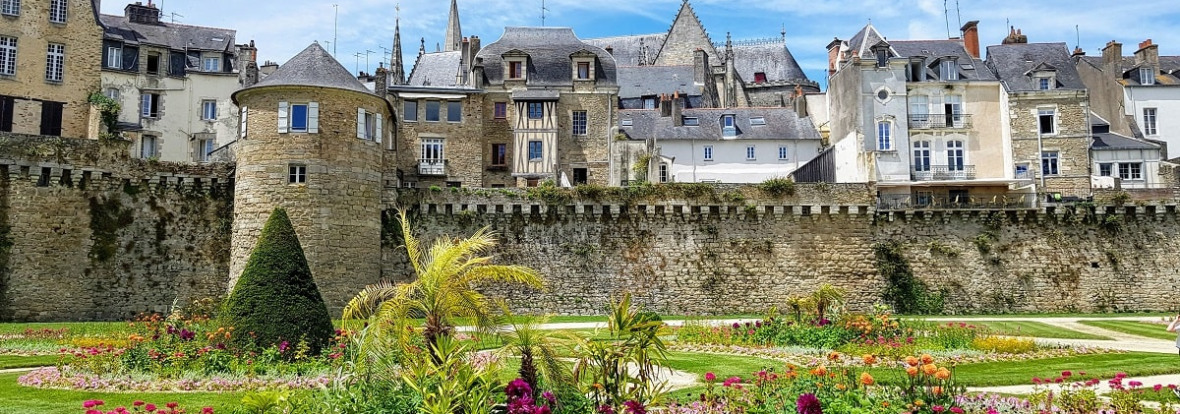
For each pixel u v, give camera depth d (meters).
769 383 13.22
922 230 37.28
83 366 16.69
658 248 36.28
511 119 48.56
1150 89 50.78
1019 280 36.94
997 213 37.44
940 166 46.34
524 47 51.09
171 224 33.97
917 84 47.00
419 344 12.62
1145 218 37.66
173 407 11.04
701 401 12.35
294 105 31.86
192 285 33.62
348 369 14.16
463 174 47.00
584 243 36.03
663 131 49.03
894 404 10.98
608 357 10.96
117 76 45.84
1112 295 36.91
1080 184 45.53
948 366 15.54
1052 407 12.12
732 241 36.59
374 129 33.50
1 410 12.59
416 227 34.97
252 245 31.05
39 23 41.53
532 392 10.40
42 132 40.91
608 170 48.56
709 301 35.94
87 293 32.28
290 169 31.44
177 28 49.56
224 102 48.00
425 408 9.80
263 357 16.72
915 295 36.50
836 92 49.38
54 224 32.19
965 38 52.41
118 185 33.53
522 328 11.32
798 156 48.72
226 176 34.78
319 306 18.75
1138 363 18.06
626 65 65.75
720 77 62.03
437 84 58.19
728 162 48.53
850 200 37.03
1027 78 47.97
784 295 36.19
